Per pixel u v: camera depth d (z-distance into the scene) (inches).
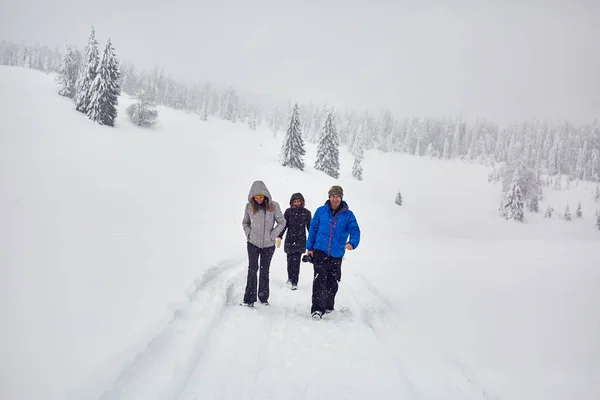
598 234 2930.6
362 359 158.2
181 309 193.5
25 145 1190.9
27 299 160.2
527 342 155.7
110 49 2183.8
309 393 128.3
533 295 233.9
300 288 316.8
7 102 1871.3
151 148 1927.9
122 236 386.3
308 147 4872.0
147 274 239.3
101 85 2138.3
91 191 822.5
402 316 212.7
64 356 119.4
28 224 352.2
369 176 4192.9
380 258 493.0
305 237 314.8
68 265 225.1
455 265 391.5
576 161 5270.7
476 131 6515.8
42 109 1961.1
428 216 2797.7
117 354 126.8
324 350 168.2
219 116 5669.3
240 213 1110.4
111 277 215.8
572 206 3902.6
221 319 201.6
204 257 349.4
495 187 4340.6
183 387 125.3
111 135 1930.4
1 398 93.0
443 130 6328.7
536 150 5772.6
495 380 126.2
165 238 439.2
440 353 155.6
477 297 237.0
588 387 115.6
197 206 1053.2
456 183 4431.6
